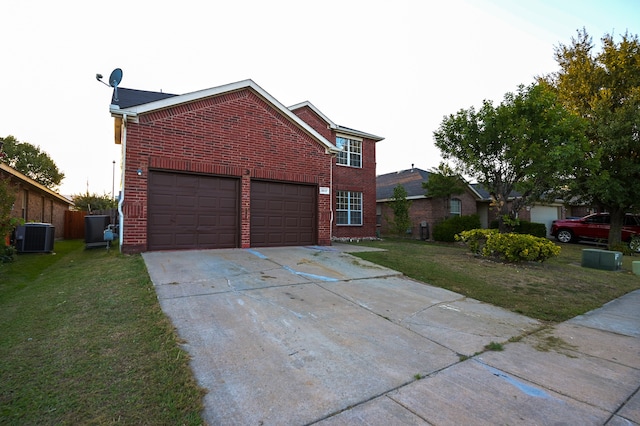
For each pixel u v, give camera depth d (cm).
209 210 896
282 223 1024
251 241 956
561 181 1051
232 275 596
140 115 796
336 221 1537
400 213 1706
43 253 987
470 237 997
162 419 209
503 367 312
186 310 411
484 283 662
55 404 219
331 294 527
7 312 398
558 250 846
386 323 417
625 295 648
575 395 264
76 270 648
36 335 330
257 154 970
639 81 1354
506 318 472
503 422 223
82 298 449
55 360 279
